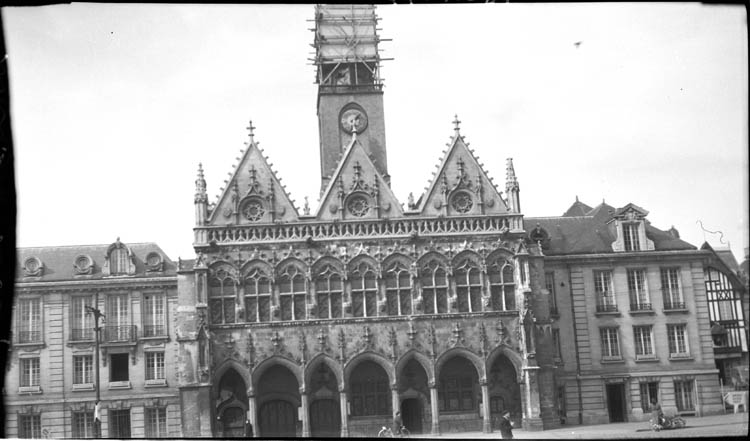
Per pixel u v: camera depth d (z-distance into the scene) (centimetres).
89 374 7019
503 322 6775
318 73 8256
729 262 7306
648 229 7650
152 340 7100
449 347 6681
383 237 6838
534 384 6631
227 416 6569
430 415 6662
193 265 6919
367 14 8212
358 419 6612
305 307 6694
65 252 7244
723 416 6925
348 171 6969
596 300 7325
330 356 6588
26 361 6969
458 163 7075
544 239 7394
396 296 6769
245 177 6881
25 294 7044
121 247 7238
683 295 7362
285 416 6638
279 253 6756
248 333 6588
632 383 7181
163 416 7006
